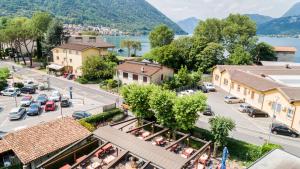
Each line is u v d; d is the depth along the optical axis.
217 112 49.41
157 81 62.34
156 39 113.19
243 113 49.56
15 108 44.53
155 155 26.92
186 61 88.44
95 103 52.81
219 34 100.50
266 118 47.25
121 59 95.50
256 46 97.25
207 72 86.50
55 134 31.30
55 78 74.69
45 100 51.38
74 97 56.72
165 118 34.50
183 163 25.48
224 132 31.14
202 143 34.44
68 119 34.53
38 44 99.88
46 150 28.78
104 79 73.25
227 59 87.31
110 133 31.86
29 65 90.56
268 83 51.66
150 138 33.09
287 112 43.78
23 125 40.50
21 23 112.31
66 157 29.83
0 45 98.69
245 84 55.97
